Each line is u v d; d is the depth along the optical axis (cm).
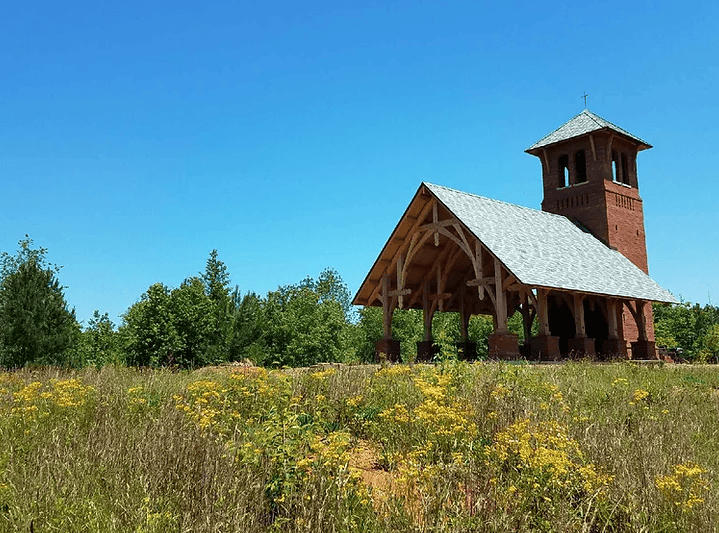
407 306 3297
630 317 3578
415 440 813
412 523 552
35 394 1027
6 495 595
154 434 789
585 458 742
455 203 2839
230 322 4644
